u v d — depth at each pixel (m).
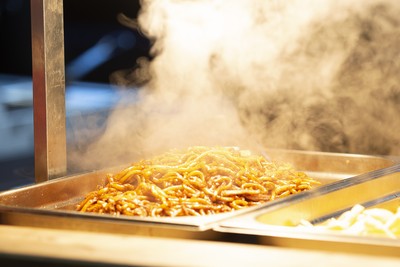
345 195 2.28
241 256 1.51
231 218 1.86
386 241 1.58
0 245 1.63
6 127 6.16
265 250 1.56
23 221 1.94
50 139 2.57
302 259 1.49
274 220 1.96
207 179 2.33
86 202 2.29
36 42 2.53
